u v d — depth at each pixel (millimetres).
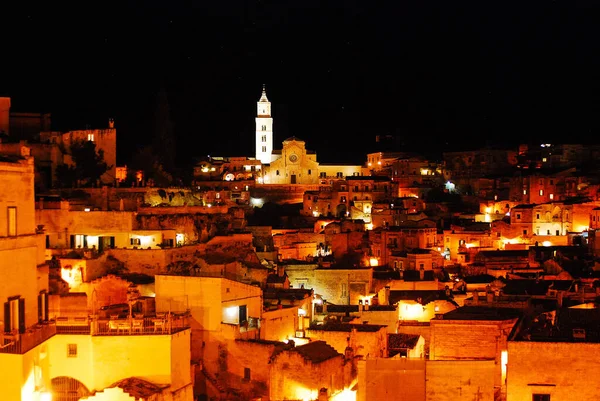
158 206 117625
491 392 58188
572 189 179875
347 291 114438
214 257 102188
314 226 161000
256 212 180500
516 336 55719
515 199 186375
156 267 99688
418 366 58812
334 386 71812
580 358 53094
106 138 132375
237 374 79125
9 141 117625
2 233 60688
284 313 88500
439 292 105812
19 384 56219
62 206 103125
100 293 92250
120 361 65000
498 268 125562
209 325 80312
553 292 93125
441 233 150625
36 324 63531
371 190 190000
